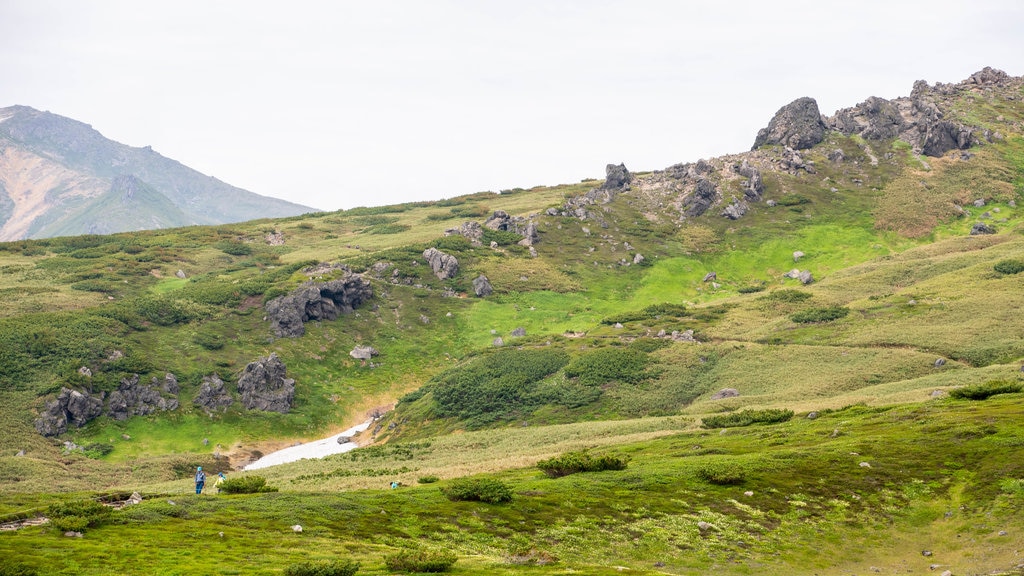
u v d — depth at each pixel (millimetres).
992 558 39125
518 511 47219
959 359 113562
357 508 45406
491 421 128500
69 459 115375
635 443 78625
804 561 41406
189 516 41094
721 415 89250
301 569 31219
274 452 132750
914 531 45312
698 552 41938
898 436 62500
